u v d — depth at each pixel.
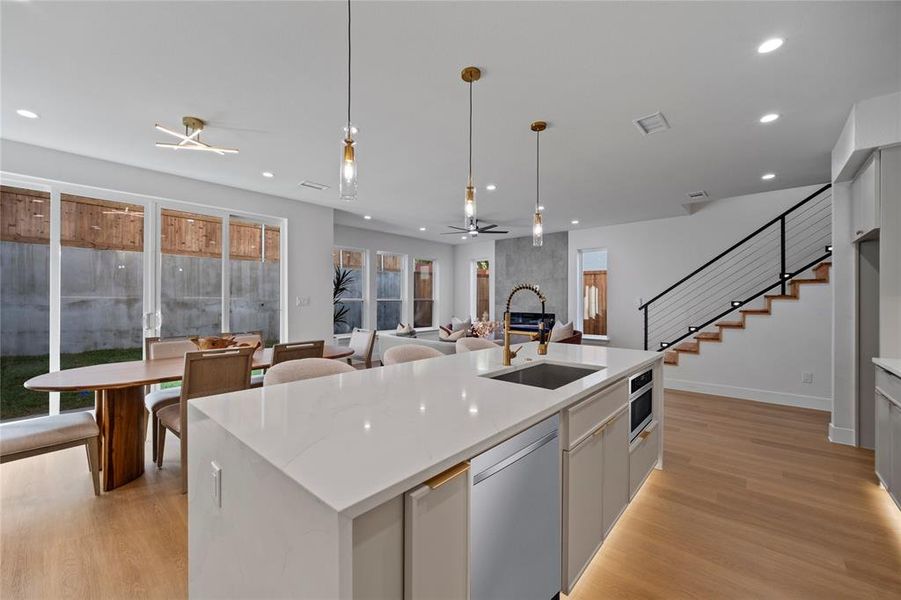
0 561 1.80
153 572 1.74
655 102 2.62
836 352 3.38
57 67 2.26
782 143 3.30
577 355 2.68
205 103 2.68
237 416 1.28
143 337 4.21
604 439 1.86
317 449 1.01
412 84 2.41
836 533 2.07
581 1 1.73
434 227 7.54
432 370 2.09
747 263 5.81
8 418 3.57
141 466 2.70
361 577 0.79
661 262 6.54
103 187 3.89
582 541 1.65
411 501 0.88
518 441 1.33
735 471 2.81
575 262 7.66
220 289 4.83
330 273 5.88
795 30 1.91
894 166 2.56
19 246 3.60
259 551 1.00
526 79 2.36
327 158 3.76
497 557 1.24
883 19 1.82
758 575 1.76
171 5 1.77
